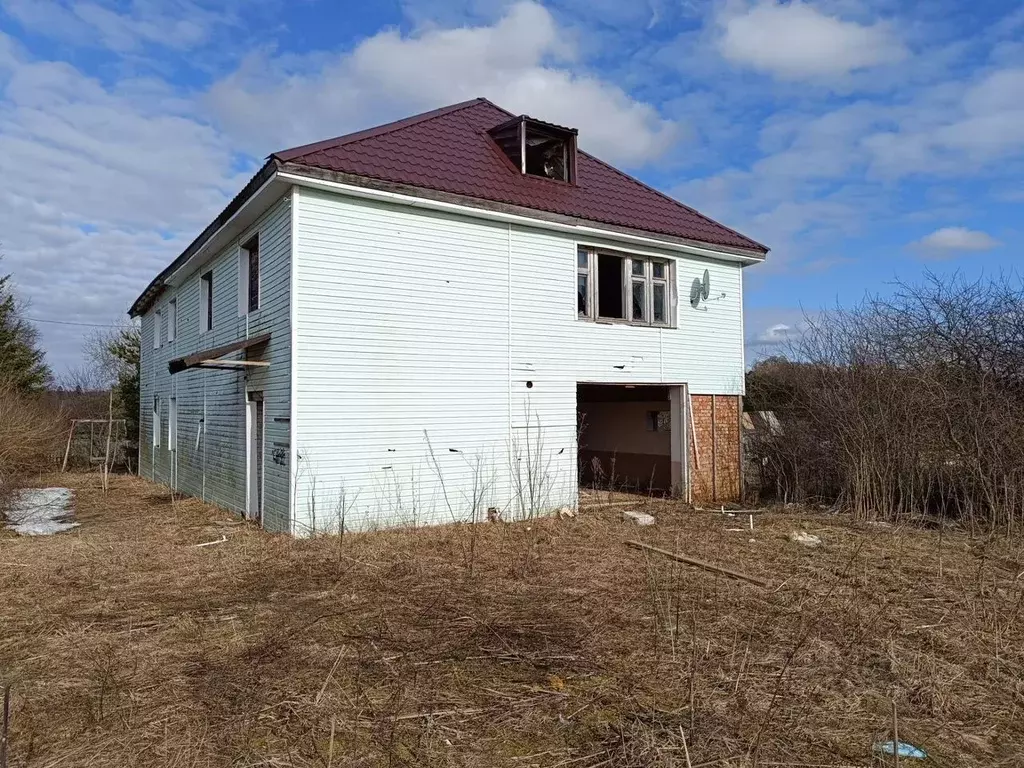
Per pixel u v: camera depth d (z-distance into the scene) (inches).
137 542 353.7
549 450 443.8
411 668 181.5
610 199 494.3
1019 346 434.9
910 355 467.8
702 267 526.9
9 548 338.6
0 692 167.0
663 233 484.1
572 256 457.4
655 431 585.3
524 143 463.2
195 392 556.7
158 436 710.5
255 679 174.1
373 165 377.7
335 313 363.6
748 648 188.5
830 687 172.9
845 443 460.8
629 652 194.4
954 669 184.9
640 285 501.4
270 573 284.4
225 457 476.1
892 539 372.2
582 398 641.6
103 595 253.3
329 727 148.5
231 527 395.9
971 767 136.6
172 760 134.7
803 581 277.7
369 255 375.2
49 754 137.9
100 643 201.9
